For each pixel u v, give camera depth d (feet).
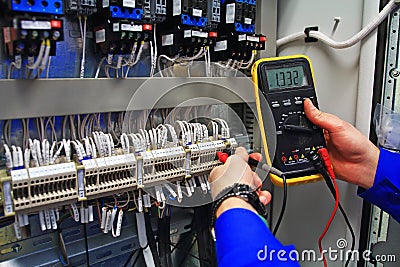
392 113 2.71
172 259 3.09
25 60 1.85
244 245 1.68
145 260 2.73
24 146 2.05
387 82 2.69
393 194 2.44
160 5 2.28
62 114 1.93
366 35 2.64
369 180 2.64
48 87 1.87
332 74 2.95
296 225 3.32
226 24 2.63
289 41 3.16
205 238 2.81
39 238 2.34
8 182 1.75
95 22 2.18
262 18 2.93
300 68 2.66
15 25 1.64
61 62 2.17
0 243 2.19
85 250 2.54
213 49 2.75
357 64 2.80
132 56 2.19
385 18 2.59
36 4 1.68
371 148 2.60
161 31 2.46
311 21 3.02
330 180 2.55
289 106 2.56
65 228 2.45
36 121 2.10
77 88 1.97
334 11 2.87
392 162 2.47
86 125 2.27
